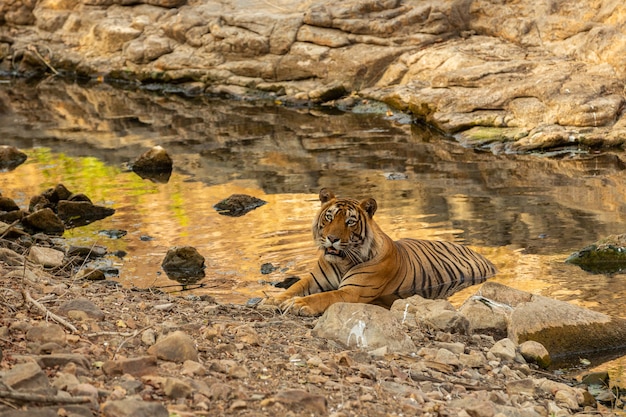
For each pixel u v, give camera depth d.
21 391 5.61
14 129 22.94
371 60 25.42
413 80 24.47
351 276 10.43
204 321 8.27
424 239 12.39
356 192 16.08
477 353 8.34
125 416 5.50
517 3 24.97
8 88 29.55
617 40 22.05
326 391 6.61
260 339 7.87
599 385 8.15
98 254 12.30
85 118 24.41
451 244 11.77
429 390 7.15
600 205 14.81
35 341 6.71
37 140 21.53
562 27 23.58
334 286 10.84
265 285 10.88
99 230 13.70
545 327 9.15
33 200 15.01
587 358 8.91
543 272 11.41
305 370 7.02
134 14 31.06
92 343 6.96
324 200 10.82
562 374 8.48
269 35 27.23
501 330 9.27
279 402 6.14
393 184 16.69
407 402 6.62
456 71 23.14
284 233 13.27
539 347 8.69
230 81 27.80
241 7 28.88
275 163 18.70
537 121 20.66
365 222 10.52
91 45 31.42
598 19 23.14
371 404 6.46
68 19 32.03
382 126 22.61
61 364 6.30
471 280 11.24
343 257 10.48
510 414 6.70
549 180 16.83
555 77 21.44
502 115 21.19
